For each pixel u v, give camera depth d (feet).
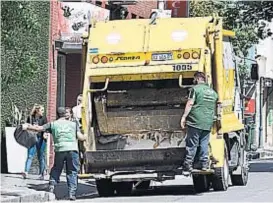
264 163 116.06
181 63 64.08
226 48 69.05
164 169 64.23
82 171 65.05
